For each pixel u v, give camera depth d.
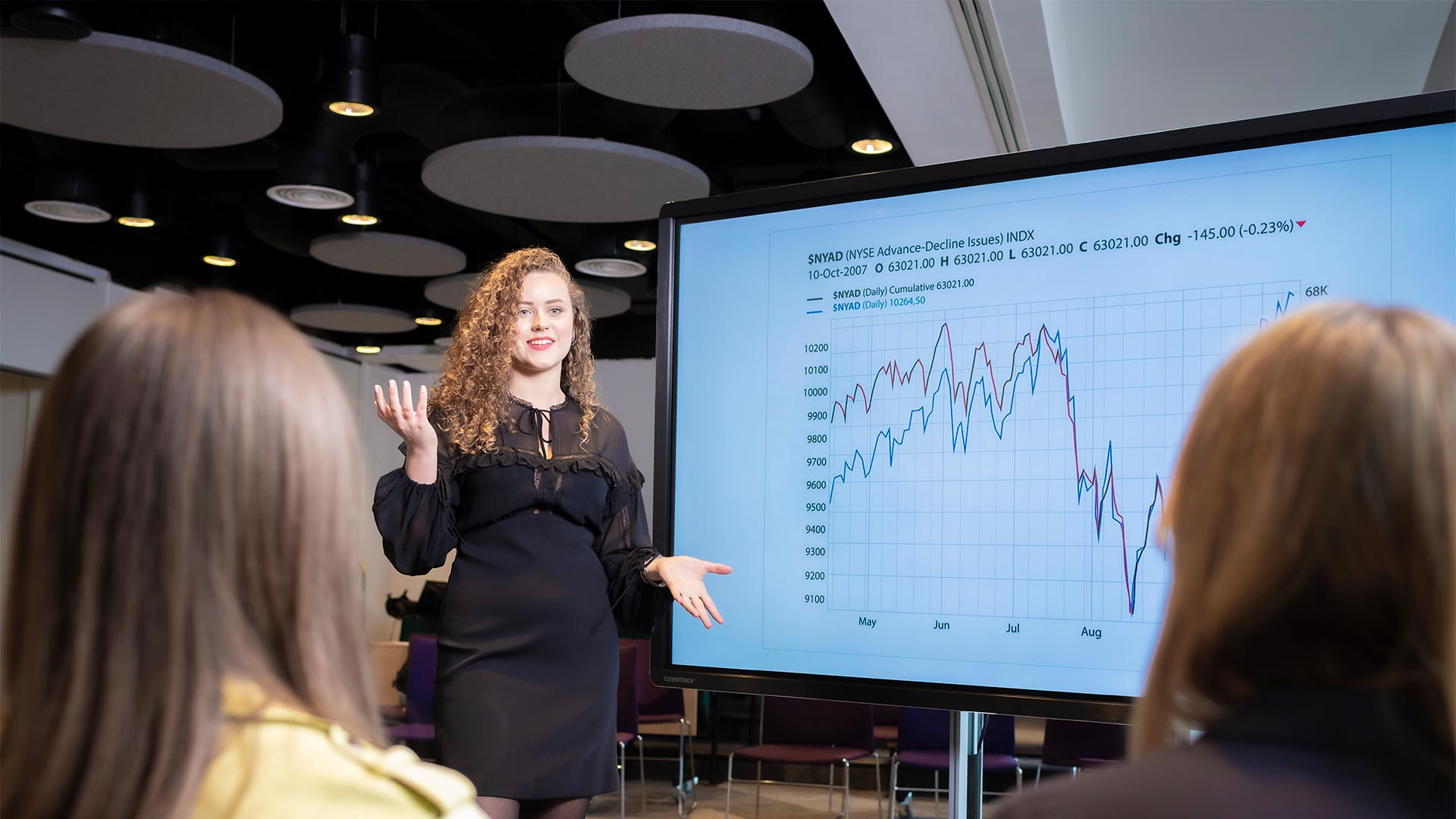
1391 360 0.66
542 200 6.41
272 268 9.55
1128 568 1.80
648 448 10.32
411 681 6.36
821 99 5.95
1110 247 1.86
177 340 0.71
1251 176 1.77
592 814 6.82
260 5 5.66
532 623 2.12
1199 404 0.76
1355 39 4.75
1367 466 0.64
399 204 8.02
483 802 2.03
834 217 2.08
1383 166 1.69
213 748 0.67
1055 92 4.64
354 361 10.97
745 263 2.15
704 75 4.74
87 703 0.66
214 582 0.68
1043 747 5.59
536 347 2.30
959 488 1.93
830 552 2.03
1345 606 0.65
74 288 8.03
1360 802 0.62
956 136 5.18
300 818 0.66
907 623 1.95
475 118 6.04
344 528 0.76
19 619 0.69
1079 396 1.86
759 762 5.72
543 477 2.19
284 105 6.30
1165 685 0.73
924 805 7.16
